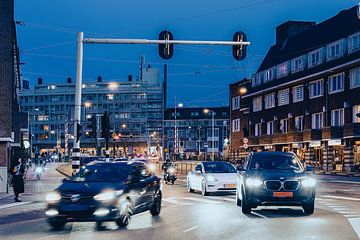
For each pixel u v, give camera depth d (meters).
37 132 142.00
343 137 50.91
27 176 48.16
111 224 15.20
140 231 13.52
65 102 140.62
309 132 56.72
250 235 12.44
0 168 28.19
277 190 15.86
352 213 16.91
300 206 17.59
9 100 30.88
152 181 16.52
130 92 137.12
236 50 22.36
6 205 21.72
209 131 130.12
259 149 71.12
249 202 16.16
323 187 31.97
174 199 23.22
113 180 15.09
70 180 15.39
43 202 22.94
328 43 56.38
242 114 78.44
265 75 70.25
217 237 12.26
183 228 13.89
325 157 54.41
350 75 51.06
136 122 136.00
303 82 59.62
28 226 15.34
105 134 31.91
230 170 26.28
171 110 135.38
